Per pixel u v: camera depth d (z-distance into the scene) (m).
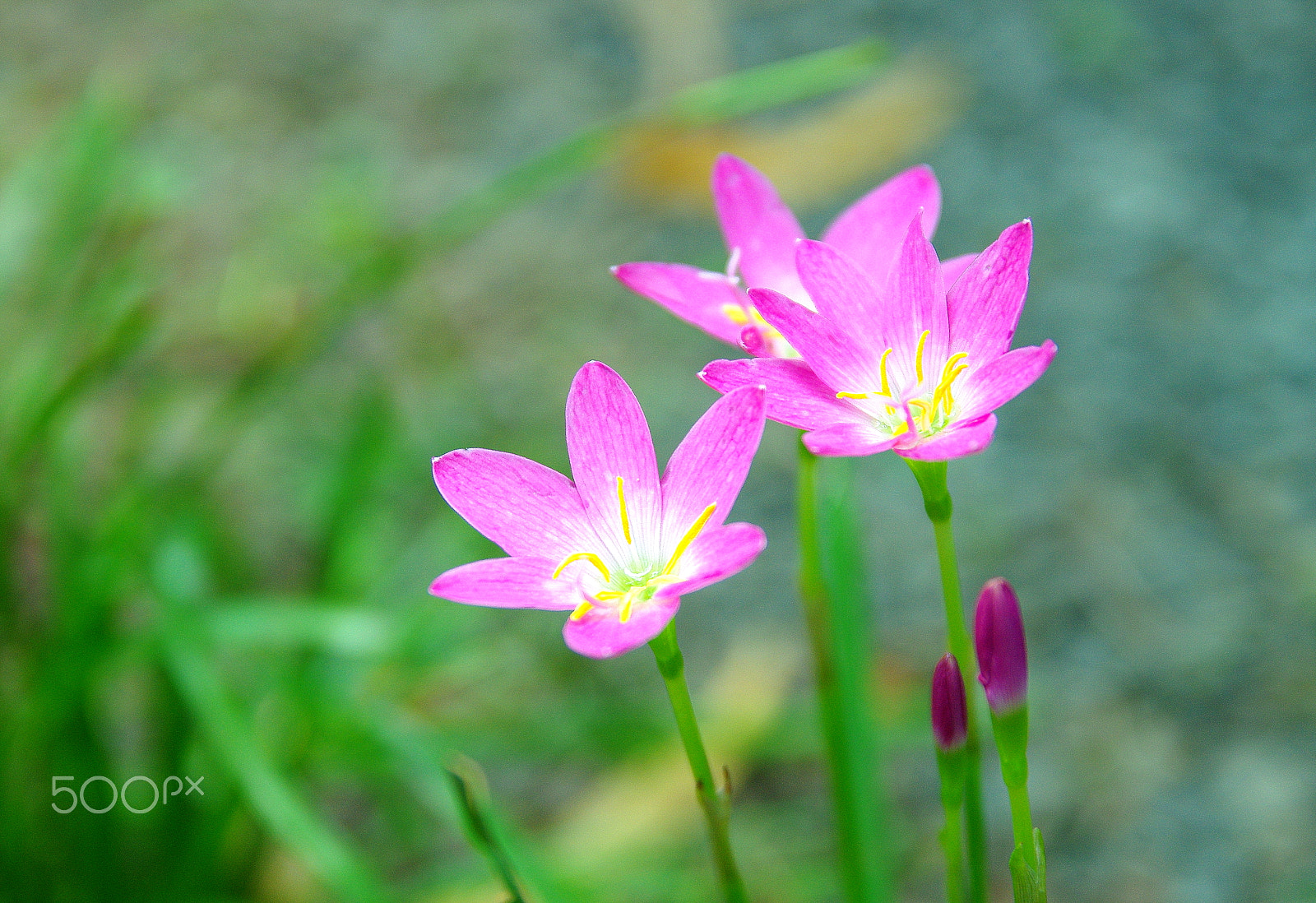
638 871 0.86
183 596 0.77
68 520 0.81
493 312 1.38
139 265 0.94
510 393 1.26
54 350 0.85
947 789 0.61
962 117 1.55
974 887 0.62
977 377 0.61
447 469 0.61
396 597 0.99
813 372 0.61
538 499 0.61
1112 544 1.08
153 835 0.78
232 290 1.32
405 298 1.38
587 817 0.91
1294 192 1.41
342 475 0.87
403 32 1.86
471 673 0.98
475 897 0.80
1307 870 0.84
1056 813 0.90
